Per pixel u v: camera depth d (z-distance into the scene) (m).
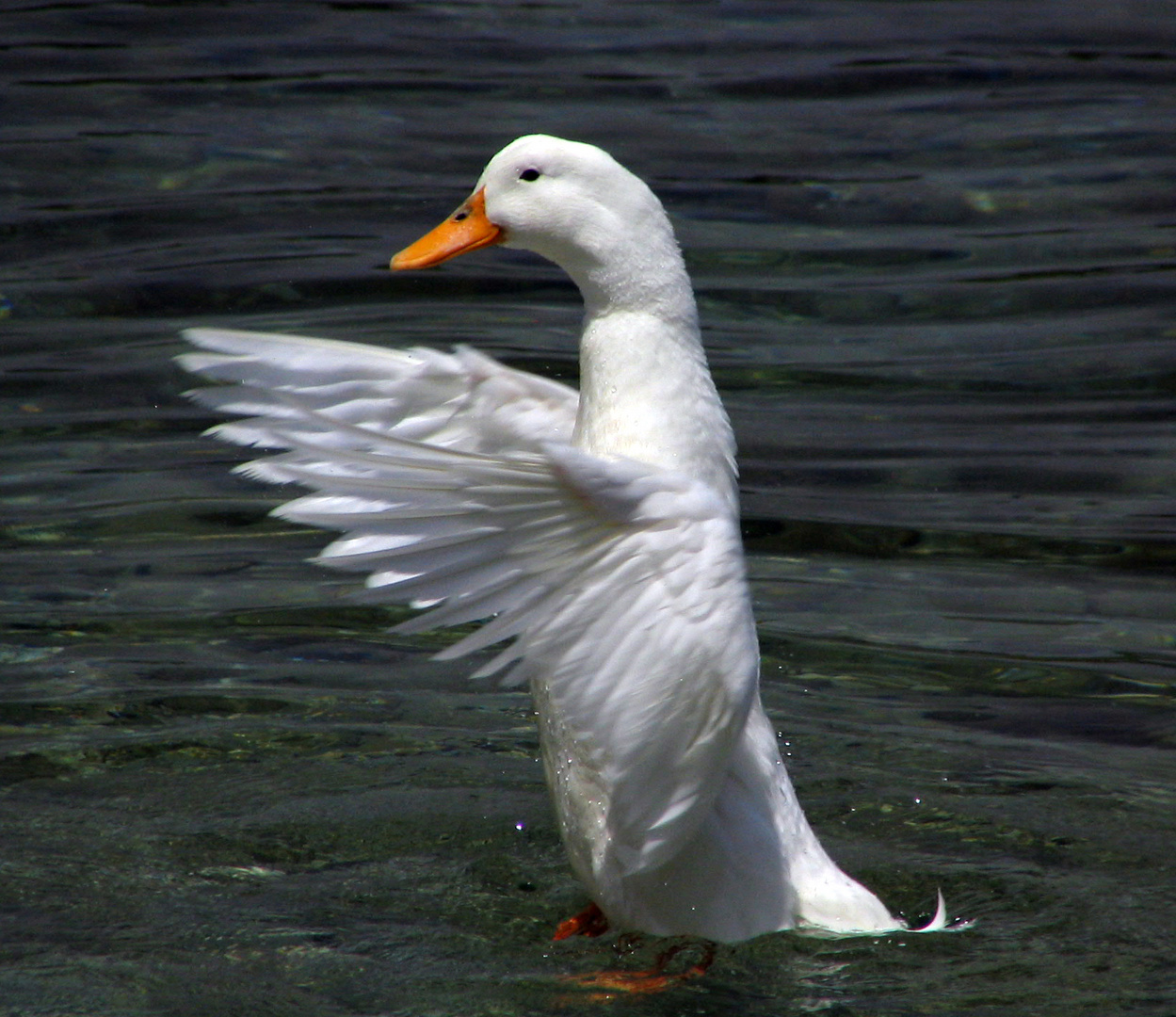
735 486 7.70
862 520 12.36
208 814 8.96
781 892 7.67
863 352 15.19
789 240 17.56
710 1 25.69
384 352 8.40
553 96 21.20
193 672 10.38
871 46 23.58
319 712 10.06
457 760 9.64
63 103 20.27
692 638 6.75
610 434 7.56
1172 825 8.95
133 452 13.14
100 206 17.66
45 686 10.12
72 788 9.14
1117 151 19.80
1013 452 13.35
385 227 17.31
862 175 19.20
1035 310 16.00
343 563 6.47
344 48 22.78
